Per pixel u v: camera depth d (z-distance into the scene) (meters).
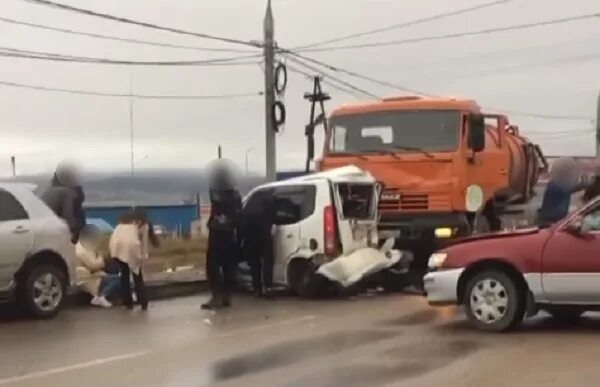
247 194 15.81
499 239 10.69
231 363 9.02
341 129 16.31
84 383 8.22
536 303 10.45
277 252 15.02
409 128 15.67
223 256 13.86
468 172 15.46
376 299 14.53
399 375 8.21
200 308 13.88
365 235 15.21
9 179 15.66
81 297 14.53
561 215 14.70
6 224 12.59
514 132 18.44
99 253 14.84
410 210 15.44
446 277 10.84
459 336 10.38
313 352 9.56
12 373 8.77
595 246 10.11
